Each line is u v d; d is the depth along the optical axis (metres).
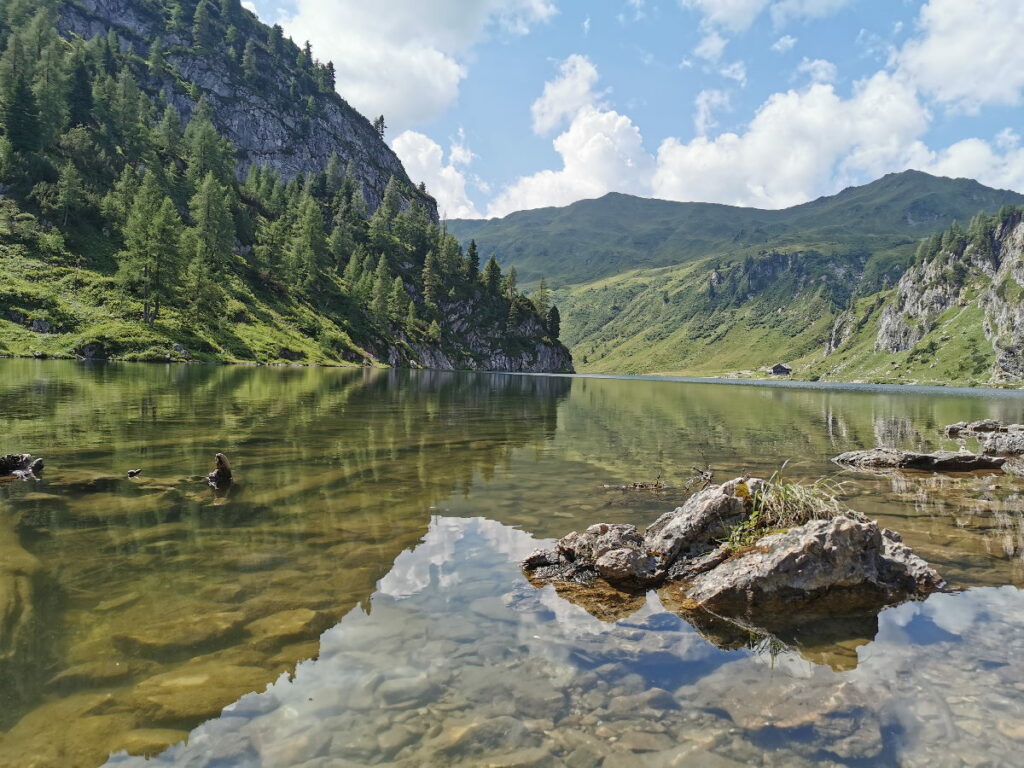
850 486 13.46
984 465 16.36
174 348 80.88
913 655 5.45
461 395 44.69
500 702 4.42
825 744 4.04
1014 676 5.03
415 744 3.88
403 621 5.73
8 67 120.19
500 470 13.77
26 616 5.42
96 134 135.12
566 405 37.12
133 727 3.90
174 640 5.10
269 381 48.28
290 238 165.00
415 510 9.91
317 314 138.12
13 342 68.19
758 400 51.59
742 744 4.03
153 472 11.62
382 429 20.36
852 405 50.09
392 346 153.62
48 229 93.25
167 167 150.75
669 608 6.59
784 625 6.16
